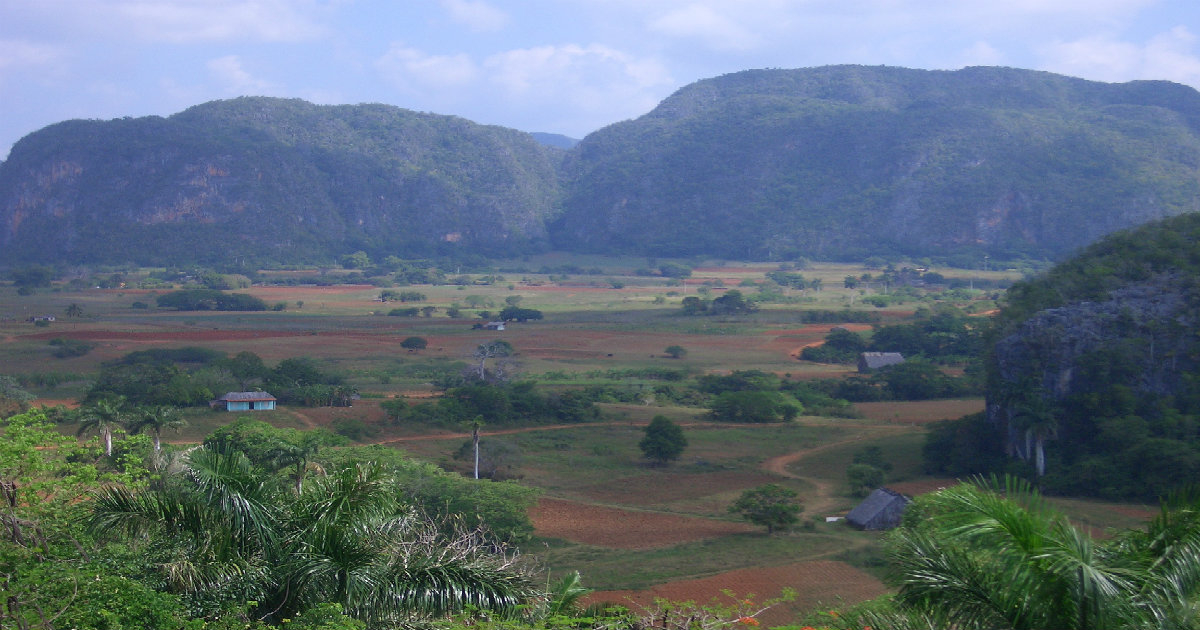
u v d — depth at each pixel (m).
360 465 12.64
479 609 11.80
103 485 12.48
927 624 9.64
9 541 11.93
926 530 10.40
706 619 13.82
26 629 10.29
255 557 11.69
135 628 10.39
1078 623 8.55
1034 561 8.73
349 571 11.50
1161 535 9.16
